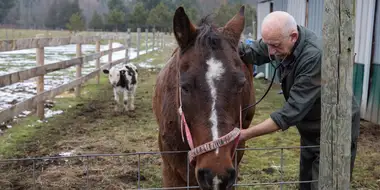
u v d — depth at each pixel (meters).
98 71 12.32
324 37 2.31
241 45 3.34
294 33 2.69
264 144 6.16
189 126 2.35
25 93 10.16
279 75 3.21
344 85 2.30
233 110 2.25
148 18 49.69
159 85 3.43
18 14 70.56
